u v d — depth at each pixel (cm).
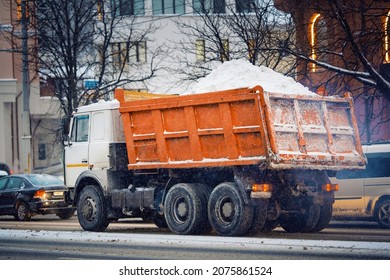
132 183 2184
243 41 3625
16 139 6216
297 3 3145
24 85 3816
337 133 2014
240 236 1886
